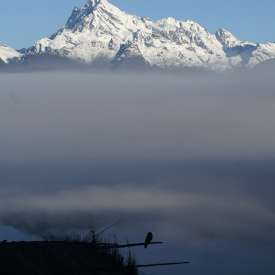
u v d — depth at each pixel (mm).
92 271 146500
